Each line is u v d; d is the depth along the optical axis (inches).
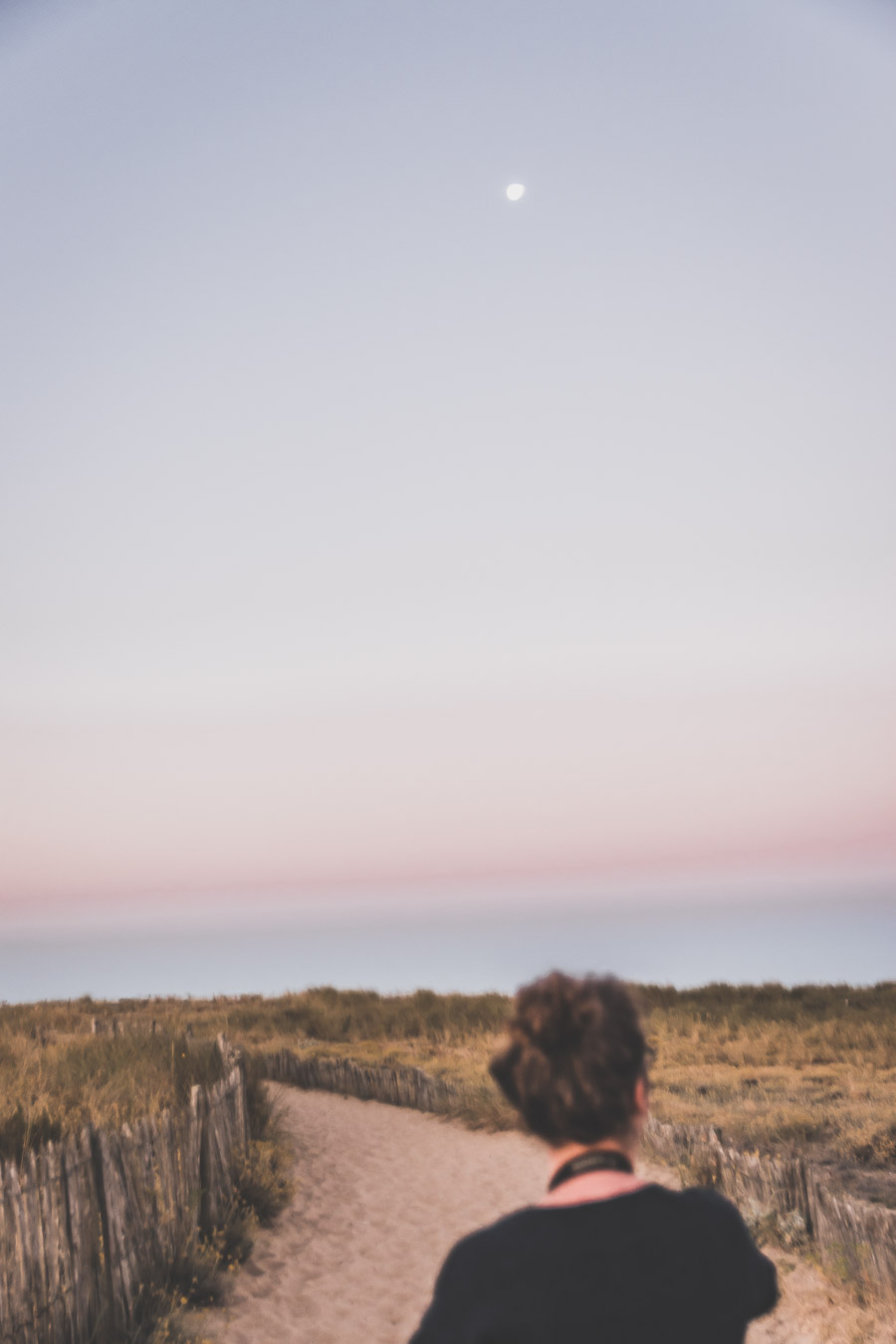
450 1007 780.6
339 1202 342.3
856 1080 441.7
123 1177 231.6
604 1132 55.2
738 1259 52.9
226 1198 297.3
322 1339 229.6
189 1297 238.1
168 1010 887.1
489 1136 435.8
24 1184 195.6
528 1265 49.8
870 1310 205.9
